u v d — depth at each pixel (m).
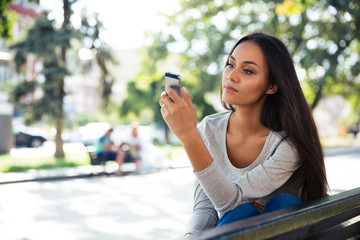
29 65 17.28
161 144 33.94
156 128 36.84
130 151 12.70
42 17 17.23
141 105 37.19
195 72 18.92
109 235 5.39
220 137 1.59
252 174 1.42
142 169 12.87
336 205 1.14
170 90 1.20
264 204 1.56
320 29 15.83
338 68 18.89
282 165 1.44
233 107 1.66
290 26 16.02
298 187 1.58
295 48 16.03
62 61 17.72
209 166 1.24
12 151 22.09
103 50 18.55
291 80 1.47
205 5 17.95
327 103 63.88
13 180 10.55
